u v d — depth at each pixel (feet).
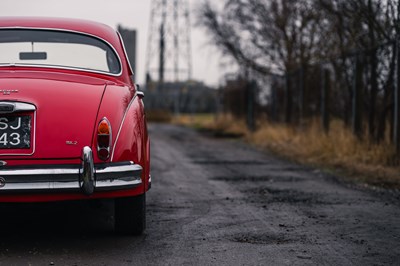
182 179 33.14
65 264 15.84
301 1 57.77
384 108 39.96
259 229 20.17
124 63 20.61
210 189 29.40
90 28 20.95
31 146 16.69
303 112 57.82
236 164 41.57
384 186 30.86
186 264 15.92
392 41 38.29
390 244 18.16
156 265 15.83
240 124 82.74
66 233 19.58
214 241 18.48
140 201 18.63
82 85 18.29
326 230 20.07
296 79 61.11
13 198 16.56
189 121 133.28
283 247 17.72
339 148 43.60
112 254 16.90
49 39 20.26
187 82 156.76
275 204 25.16
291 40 76.74
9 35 20.21
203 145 59.88
